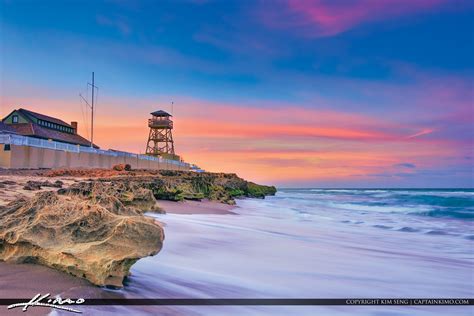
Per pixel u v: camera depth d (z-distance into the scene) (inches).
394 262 432.5
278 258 418.6
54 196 300.5
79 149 1472.7
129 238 244.2
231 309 260.1
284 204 1518.2
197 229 566.3
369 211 1184.8
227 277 328.8
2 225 270.5
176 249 414.9
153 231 248.7
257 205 1393.9
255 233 587.8
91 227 257.3
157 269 323.3
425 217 994.1
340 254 463.8
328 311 273.9
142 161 2033.7
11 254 256.4
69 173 1130.0
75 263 241.3
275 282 329.4
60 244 251.0
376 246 544.4
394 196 1924.2
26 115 1872.5
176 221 629.6
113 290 241.0
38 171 1117.1
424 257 468.8
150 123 2999.5
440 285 346.9
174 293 275.0
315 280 343.3
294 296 297.9
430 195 1870.1
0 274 239.5
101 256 239.1
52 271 247.9
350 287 331.3
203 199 1208.8
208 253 412.2
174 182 1141.1
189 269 339.9
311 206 1419.8
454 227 782.5
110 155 1701.5
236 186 1941.4
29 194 549.0
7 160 1132.5
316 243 539.5
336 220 913.5
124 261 240.5
